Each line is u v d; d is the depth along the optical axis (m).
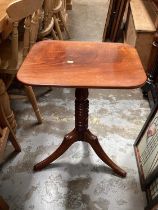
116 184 1.33
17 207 1.21
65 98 1.96
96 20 3.44
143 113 1.83
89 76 0.91
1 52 1.53
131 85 0.87
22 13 1.22
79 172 1.38
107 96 2.00
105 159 1.35
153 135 1.34
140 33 2.03
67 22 3.26
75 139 1.32
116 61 1.00
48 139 1.58
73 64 0.98
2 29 1.20
